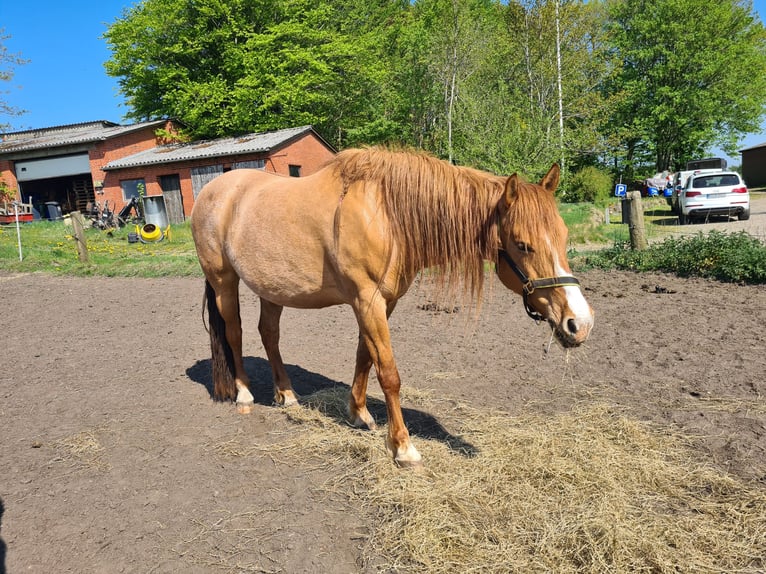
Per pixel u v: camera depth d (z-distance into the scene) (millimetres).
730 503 2496
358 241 2805
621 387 4047
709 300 6480
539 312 2617
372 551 2273
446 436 3342
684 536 2260
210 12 27000
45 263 11992
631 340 5188
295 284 3254
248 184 3715
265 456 3176
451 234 2770
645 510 2463
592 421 3439
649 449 3029
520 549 2238
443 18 25406
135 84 30094
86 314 7594
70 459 3195
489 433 3322
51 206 25922
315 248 3061
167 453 3244
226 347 4012
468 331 5980
